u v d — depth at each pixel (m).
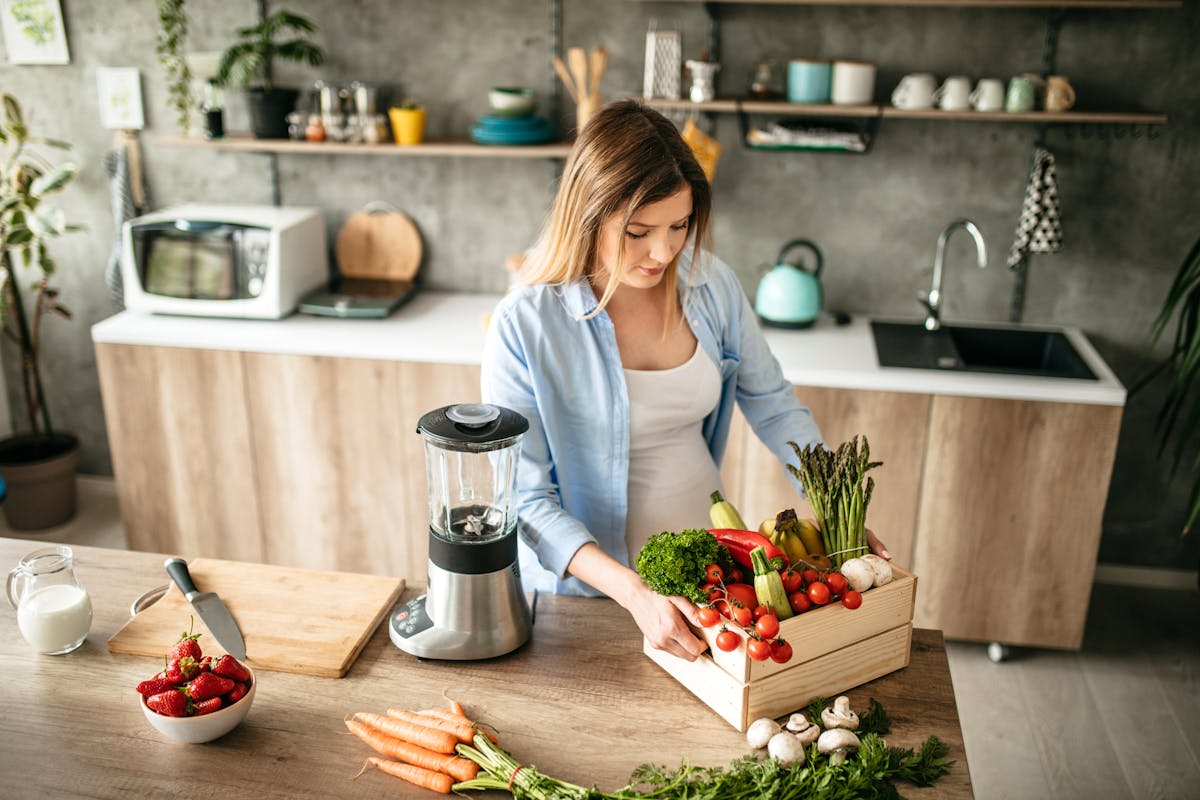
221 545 3.47
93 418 4.14
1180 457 3.24
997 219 3.37
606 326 1.81
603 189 1.60
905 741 1.43
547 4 3.39
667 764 1.39
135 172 3.77
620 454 1.85
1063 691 3.06
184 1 3.56
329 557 3.41
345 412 3.22
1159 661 3.21
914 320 3.50
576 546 1.66
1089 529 2.98
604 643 1.67
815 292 3.30
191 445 3.35
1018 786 2.65
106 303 3.98
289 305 3.38
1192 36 3.10
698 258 1.82
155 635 1.65
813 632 1.46
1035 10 3.15
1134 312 3.38
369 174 3.66
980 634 3.15
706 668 1.50
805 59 3.31
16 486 3.81
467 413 1.55
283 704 1.52
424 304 3.58
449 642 1.60
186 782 1.36
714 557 1.49
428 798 1.34
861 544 1.58
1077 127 3.23
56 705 1.51
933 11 3.20
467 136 3.58
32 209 3.54
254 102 3.40
